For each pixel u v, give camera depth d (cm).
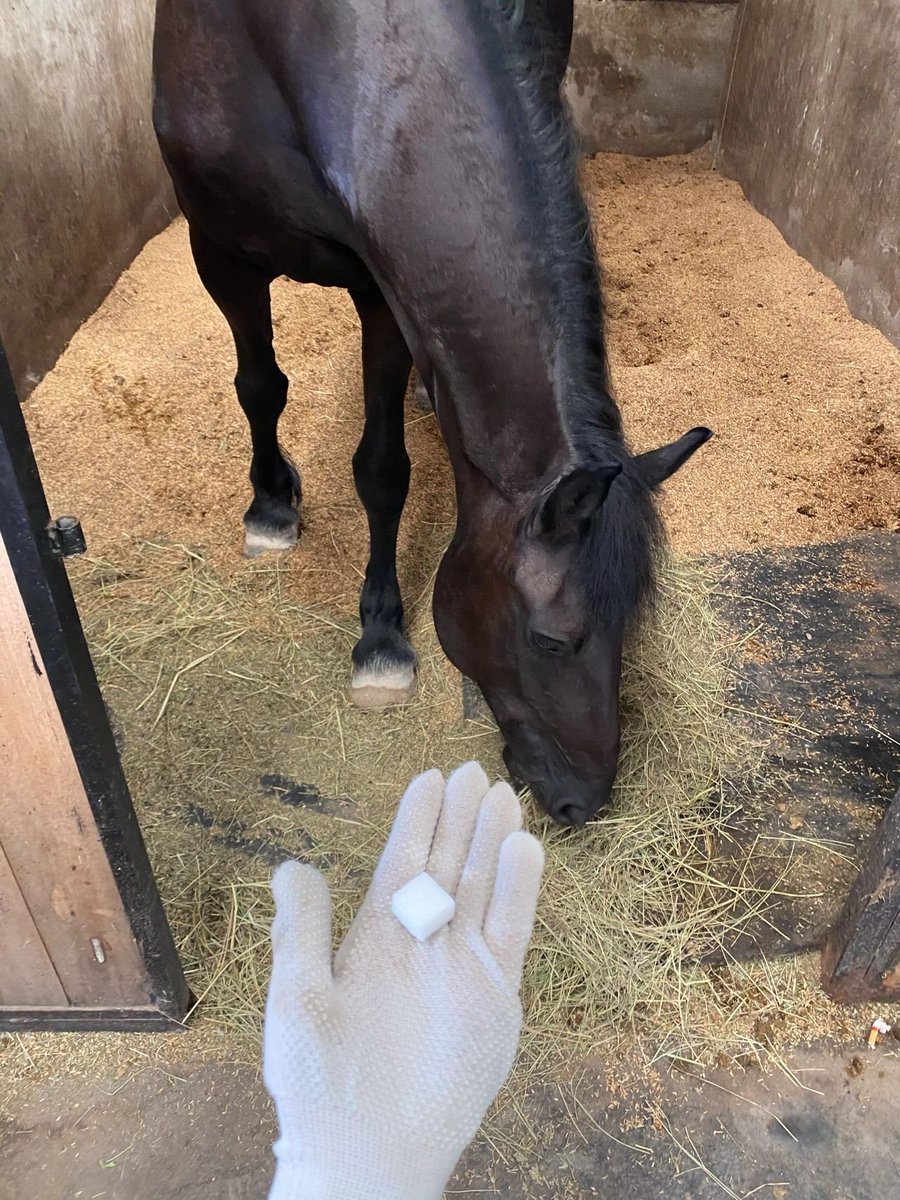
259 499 216
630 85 457
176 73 146
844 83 326
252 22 132
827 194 343
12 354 255
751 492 248
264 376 195
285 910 81
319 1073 72
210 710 181
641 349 306
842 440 266
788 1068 133
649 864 155
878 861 125
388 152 116
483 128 110
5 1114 125
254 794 167
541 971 139
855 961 134
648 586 114
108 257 316
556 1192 119
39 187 267
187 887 151
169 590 206
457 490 132
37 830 105
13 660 90
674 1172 122
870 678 196
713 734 180
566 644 118
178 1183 119
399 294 123
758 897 153
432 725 179
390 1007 80
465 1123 75
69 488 232
